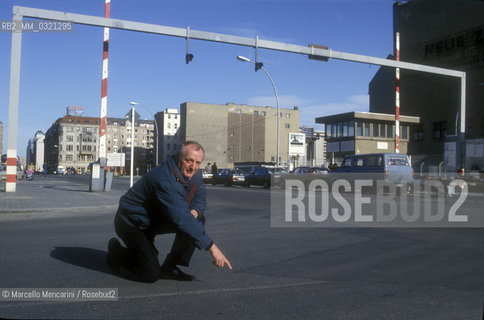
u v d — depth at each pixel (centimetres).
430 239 709
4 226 863
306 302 370
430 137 4516
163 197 382
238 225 900
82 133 14038
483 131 3962
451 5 4300
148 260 414
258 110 9356
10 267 489
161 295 386
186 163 383
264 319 325
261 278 454
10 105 1570
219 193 2091
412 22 4706
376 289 413
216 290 405
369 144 4212
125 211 411
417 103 4669
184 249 439
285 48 1664
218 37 1555
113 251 455
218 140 8906
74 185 2770
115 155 2111
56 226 866
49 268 485
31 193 1750
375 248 632
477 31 4053
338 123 4384
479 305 364
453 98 4284
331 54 1739
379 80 5256
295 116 9688
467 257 565
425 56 4559
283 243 676
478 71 4034
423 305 364
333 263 529
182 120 8912
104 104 1877
